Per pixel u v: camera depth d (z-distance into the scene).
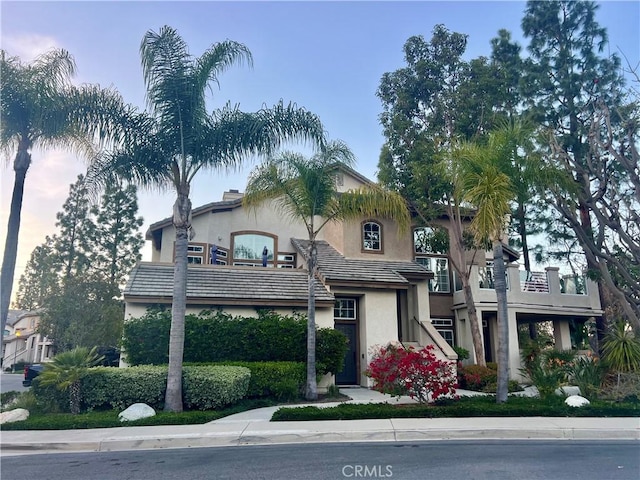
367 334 16.83
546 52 19.00
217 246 19.95
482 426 9.05
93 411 10.61
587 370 12.92
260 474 6.25
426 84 18.78
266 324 14.25
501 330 11.71
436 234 18.83
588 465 6.69
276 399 12.80
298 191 13.78
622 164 16.25
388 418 9.98
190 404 10.93
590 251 18.34
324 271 17.00
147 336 13.25
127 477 6.19
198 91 11.77
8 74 11.47
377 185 15.57
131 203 30.80
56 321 21.25
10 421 9.43
